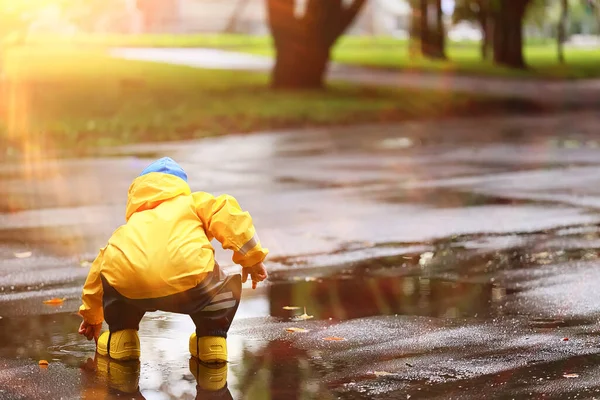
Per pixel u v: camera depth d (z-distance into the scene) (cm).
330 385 567
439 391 553
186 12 8319
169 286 594
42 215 1230
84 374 592
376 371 594
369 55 5734
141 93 3058
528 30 9050
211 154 1908
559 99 3256
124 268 598
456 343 656
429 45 5394
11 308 765
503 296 793
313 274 884
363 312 746
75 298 801
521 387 559
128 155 1900
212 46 6388
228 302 613
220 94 3080
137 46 6284
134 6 8088
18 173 1645
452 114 2845
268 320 721
